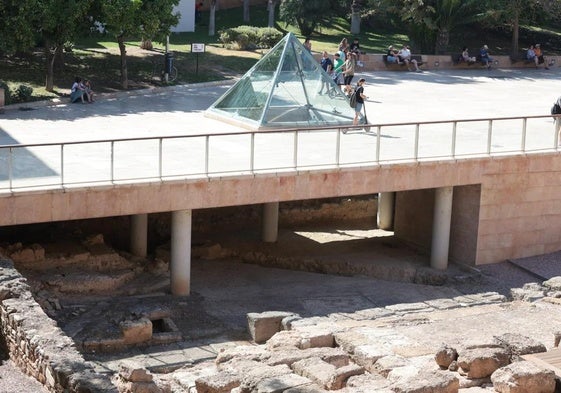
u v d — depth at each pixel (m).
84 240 25.66
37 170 22.62
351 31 52.91
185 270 23.67
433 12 46.72
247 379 15.50
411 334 19.84
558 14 51.84
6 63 37.62
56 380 15.08
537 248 28.20
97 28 36.69
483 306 23.48
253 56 44.16
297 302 23.84
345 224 31.97
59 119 30.48
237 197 23.64
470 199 27.34
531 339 17.19
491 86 40.78
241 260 28.25
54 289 22.80
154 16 35.75
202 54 43.56
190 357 19.73
